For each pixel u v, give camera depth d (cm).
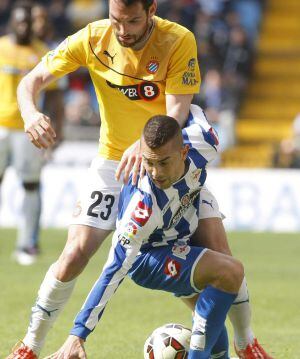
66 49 2023
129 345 2369
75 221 1984
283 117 7419
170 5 7138
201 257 1859
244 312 1994
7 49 3719
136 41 1903
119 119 2023
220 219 2030
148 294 3231
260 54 7769
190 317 2797
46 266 3800
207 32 7050
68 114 6519
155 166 1783
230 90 6950
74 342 1830
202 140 1883
